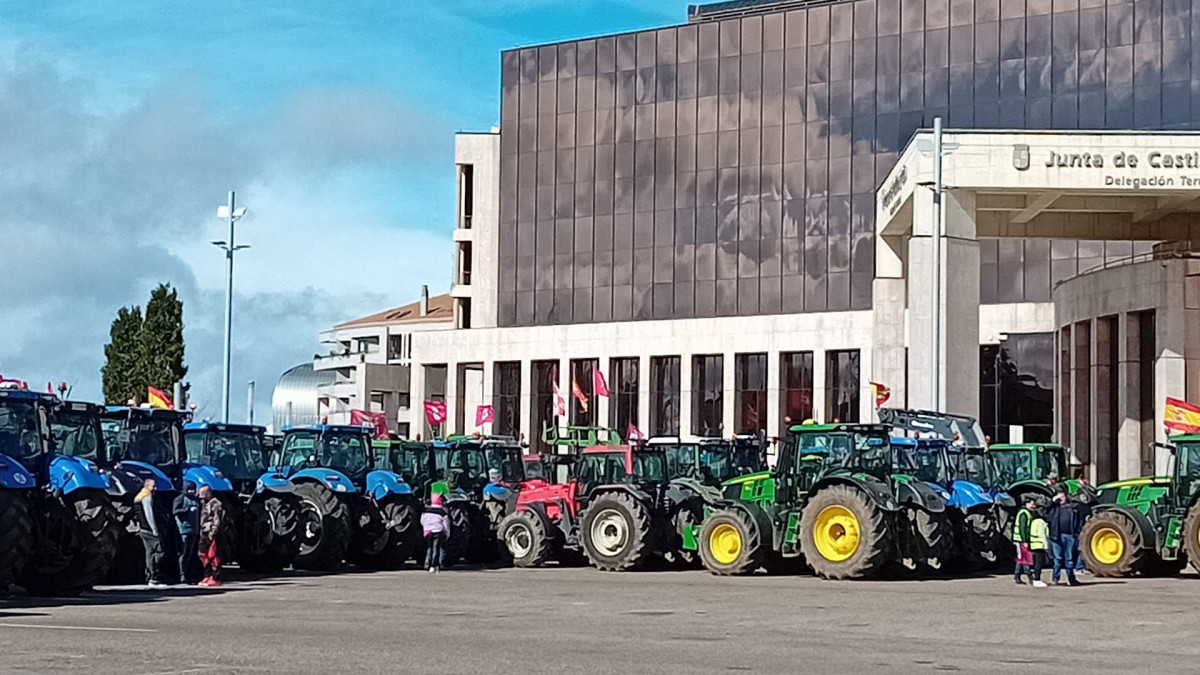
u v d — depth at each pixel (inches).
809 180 2945.4
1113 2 2699.3
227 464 1187.9
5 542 843.4
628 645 649.6
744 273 3002.0
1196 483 1192.8
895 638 693.3
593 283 3171.8
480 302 3373.5
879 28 2891.2
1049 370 2682.1
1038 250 2746.1
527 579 1139.3
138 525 1010.7
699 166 3065.9
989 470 1416.1
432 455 1526.8
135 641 638.5
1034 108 2755.9
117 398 2588.6
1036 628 749.3
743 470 1467.8
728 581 1117.1
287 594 955.3
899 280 2123.5
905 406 2102.6
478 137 3417.8
